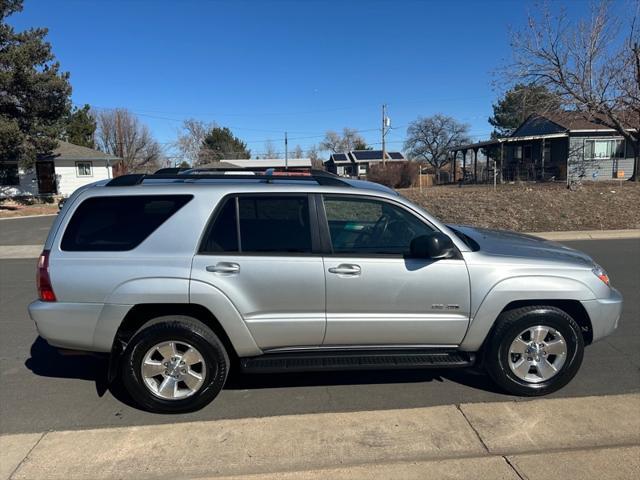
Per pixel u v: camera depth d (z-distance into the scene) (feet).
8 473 9.30
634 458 9.39
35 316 11.60
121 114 201.36
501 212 47.34
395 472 9.12
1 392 13.20
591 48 60.85
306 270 11.65
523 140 102.68
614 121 66.49
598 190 56.44
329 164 256.93
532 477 8.89
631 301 20.48
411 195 62.44
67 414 11.93
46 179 101.40
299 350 12.16
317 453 9.78
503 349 12.13
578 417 11.05
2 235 50.08
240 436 10.47
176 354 11.69
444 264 11.91
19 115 78.89
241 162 206.18
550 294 12.03
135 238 11.65
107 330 11.51
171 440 10.36
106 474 9.25
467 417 11.11
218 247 11.68
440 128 189.88
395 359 12.28
